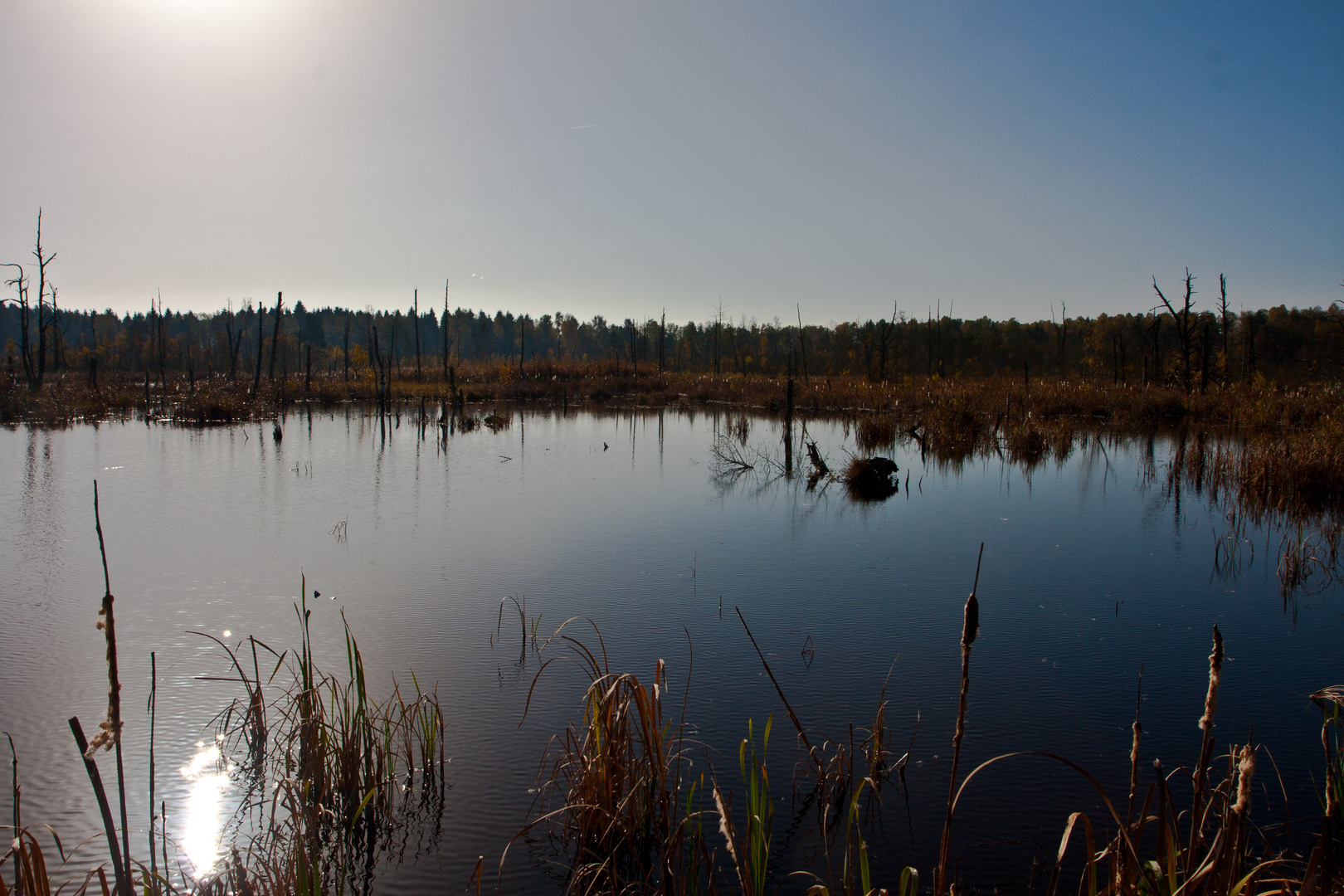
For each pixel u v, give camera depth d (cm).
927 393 3069
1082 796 442
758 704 555
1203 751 271
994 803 436
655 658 636
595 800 402
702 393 3984
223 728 524
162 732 521
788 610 755
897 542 1030
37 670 617
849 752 488
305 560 929
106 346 6975
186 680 599
